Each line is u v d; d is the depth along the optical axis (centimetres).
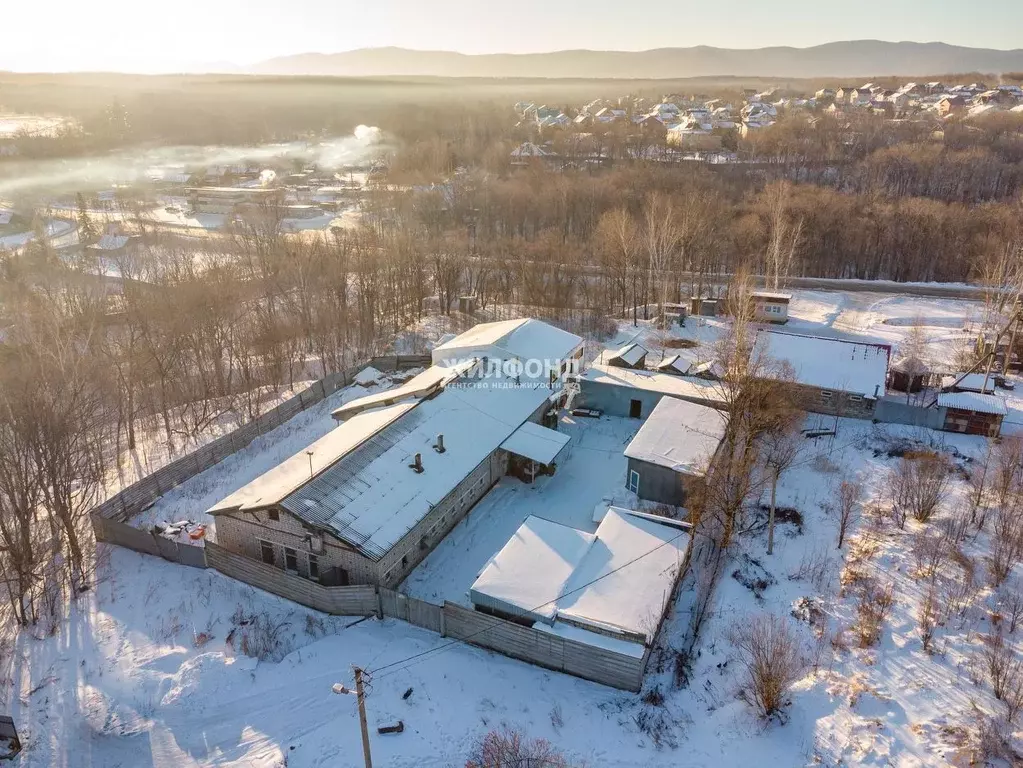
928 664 2816
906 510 3956
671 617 3331
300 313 7312
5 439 3700
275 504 3500
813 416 5291
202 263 9419
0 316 6825
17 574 3428
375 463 3941
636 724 2706
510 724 2709
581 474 4688
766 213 10088
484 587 3241
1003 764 2306
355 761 2553
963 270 9656
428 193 12625
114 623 3300
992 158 13750
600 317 7900
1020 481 4056
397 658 3059
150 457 4947
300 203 15025
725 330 7206
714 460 4175
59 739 2703
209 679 2947
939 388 5775
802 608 3244
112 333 6706
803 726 2598
